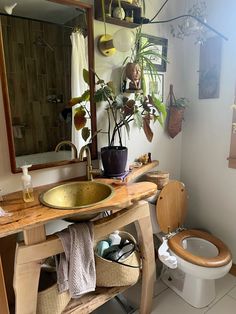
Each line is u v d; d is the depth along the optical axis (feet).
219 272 4.59
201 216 6.56
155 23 5.16
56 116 4.24
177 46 5.90
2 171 3.80
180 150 6.71
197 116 6.15
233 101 5.34
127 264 4.15
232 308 5.02
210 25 5.47
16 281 3.11
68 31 4.10
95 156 4.83
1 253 3.85
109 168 4.50
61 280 3.41
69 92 4.30
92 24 4.29
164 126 6.12
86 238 3.42
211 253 5.43
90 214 3.45
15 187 3.95
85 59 4.34
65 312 3.71
